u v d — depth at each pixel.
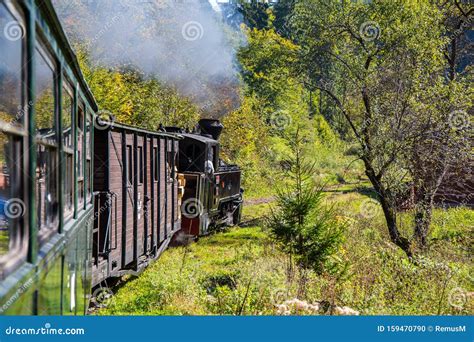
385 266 11.19
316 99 50.50
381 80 16.08
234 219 23.06
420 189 17.12
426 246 14.87
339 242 11.05
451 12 18.67
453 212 19.83
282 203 11.00
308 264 10.74
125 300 9.36
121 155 9.90
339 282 10.11
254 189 32.94
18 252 3.13
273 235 11.37
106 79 20.22
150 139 11.98
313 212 10.92
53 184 4.16
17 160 3.09
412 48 15.56
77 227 5.52
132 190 10.63
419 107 15.33
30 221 3.24
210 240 17.72
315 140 39.81
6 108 3.16
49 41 3.74
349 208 20.09
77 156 5.79
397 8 16.05
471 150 15.97
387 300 9.32
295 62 18.59
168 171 14.19
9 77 3.12
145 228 11.59
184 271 11.36
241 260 12.48
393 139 15.16
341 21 16.97
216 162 19.14
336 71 18.16
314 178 12.30
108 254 9.27
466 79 16.62
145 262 11.57
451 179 20.39
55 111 4.17
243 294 8.56
